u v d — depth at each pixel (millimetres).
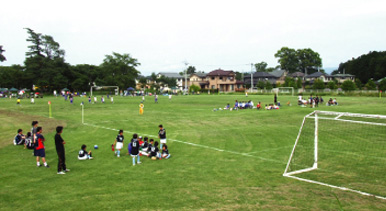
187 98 58500
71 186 8844
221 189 8500
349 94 60188
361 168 10555
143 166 11078
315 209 7102
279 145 14602
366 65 101875
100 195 8070
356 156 12148
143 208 7184
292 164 11203
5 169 10711
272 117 24922
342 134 16547
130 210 7070
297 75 106688
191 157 12430
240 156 12547
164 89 114312
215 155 12750
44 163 11055
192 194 8102
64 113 30672
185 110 32938
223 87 104812
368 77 100000
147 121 23859
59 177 9758
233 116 26312
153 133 18359
